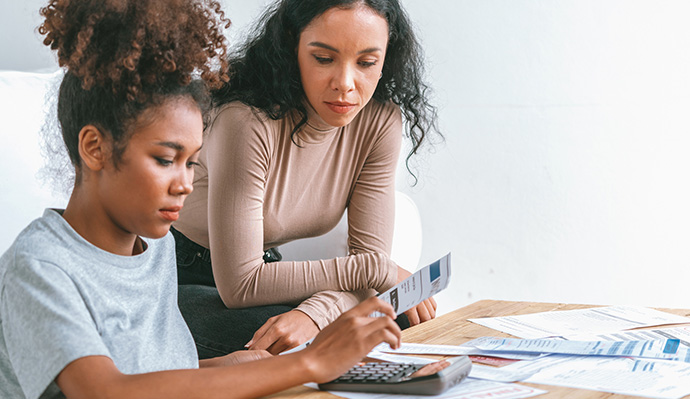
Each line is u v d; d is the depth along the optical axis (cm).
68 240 82
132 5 81
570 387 76
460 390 76
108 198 83
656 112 241
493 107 257
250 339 134
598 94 246
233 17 228
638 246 245
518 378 79
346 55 127
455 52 258
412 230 195
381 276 142
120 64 79
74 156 85
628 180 245
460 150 261
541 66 251
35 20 179
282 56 133
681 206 240
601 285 249
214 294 144
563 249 253
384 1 130
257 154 134
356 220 155
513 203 257
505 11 253
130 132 80
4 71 147
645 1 240
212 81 92
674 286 242
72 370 72
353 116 134
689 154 238
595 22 245
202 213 150
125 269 88
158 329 94
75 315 75
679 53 238
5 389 81
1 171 138
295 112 139
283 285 136
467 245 262
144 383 72
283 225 149
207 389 73
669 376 79
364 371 81
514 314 120
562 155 251
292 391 79
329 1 126
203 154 145
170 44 83
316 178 150
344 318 79
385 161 155
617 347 90
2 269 80
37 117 145
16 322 75
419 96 157
